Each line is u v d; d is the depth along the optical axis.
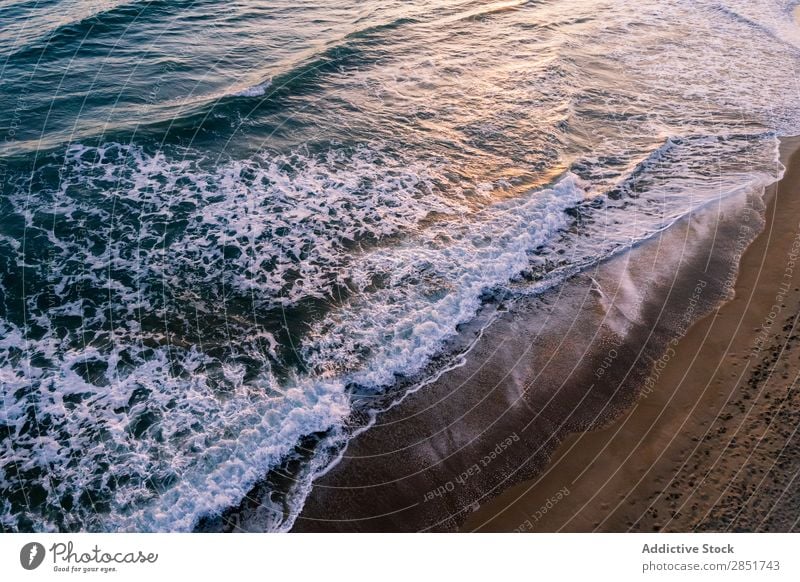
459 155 15.21
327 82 17.89
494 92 17.95
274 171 14.36
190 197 13.44
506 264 12.05
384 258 12.15
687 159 15.14
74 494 8.23
